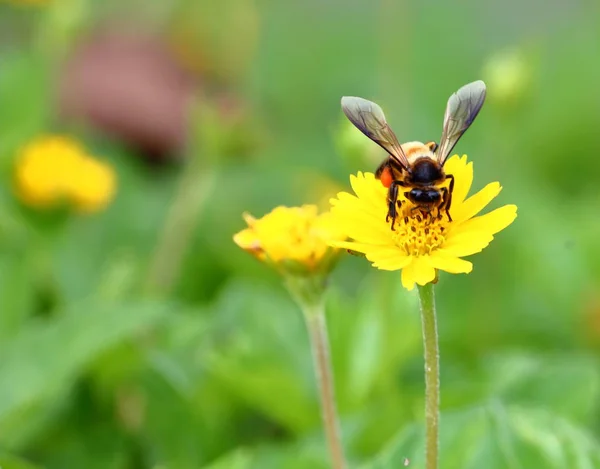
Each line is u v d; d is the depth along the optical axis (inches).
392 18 20.4
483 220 10.4
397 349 13.6
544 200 18.7
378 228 10.4
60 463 13.6
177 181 20.2
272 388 13.4
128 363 13.8
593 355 15.4
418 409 13.2
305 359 13.7
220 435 13.7
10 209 15.3
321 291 11.5
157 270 16.2
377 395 13.7
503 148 17.7
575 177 21.5
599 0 27.5
